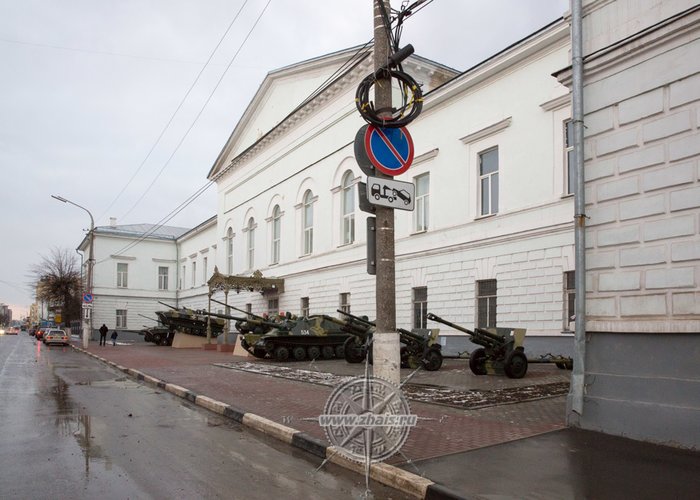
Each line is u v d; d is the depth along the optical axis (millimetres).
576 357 7848
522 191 17891
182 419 9820
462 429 7809
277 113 34781
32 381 15922
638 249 7285
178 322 35781
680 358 6773
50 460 6809
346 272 26797
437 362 15906
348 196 27562
